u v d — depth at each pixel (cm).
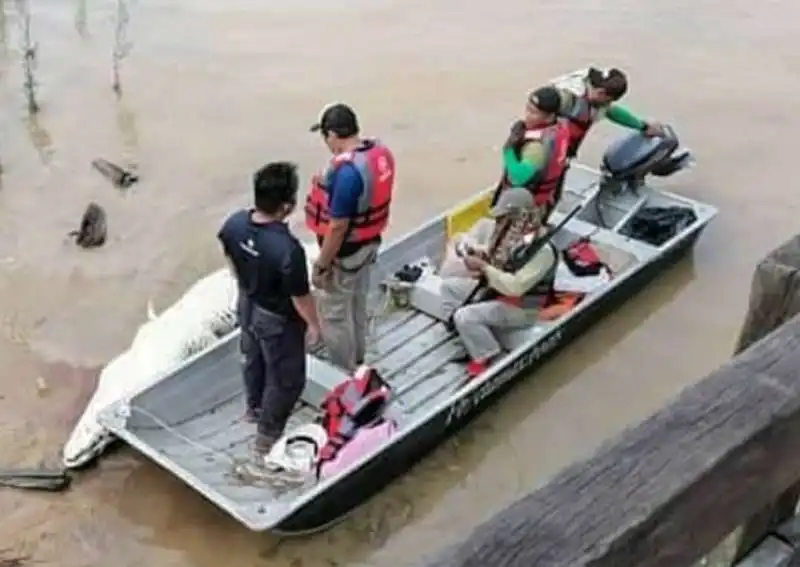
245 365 495
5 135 768
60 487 502
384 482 502
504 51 888
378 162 491
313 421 523
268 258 446
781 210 717
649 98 836
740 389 183
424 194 720
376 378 511
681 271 657
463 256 573
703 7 966
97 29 898
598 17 944
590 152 765
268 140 772
